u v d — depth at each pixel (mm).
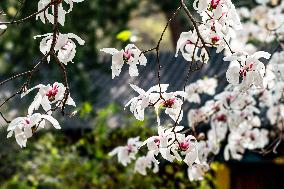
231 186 8555
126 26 13367
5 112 11133
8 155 7891
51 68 12055
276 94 5688
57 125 3086
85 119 9992
